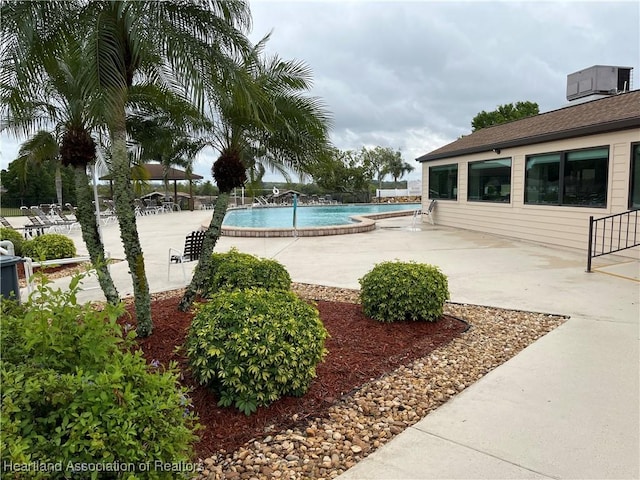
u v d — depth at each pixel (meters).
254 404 2.71
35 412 1.49
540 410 2.75
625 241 8.18
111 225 17.28
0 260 3.81
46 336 1.70
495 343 3.97
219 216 4.61
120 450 1.45
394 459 2.28
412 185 33.88
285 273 5.10
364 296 4.65
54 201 25.44
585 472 2.14
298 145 4.99
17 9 3.03
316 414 2.78
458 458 2.28
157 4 3.23
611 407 2.77
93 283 6.57
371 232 13.36
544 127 10.86
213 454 2.37
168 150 5.19
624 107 9.01
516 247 9.95
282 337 2.83
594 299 5.35
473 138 14.95
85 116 3.43
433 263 7.96
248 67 3.88
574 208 9.36
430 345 3.93
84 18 3.31
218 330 2.80
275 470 2.23
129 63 3.54
